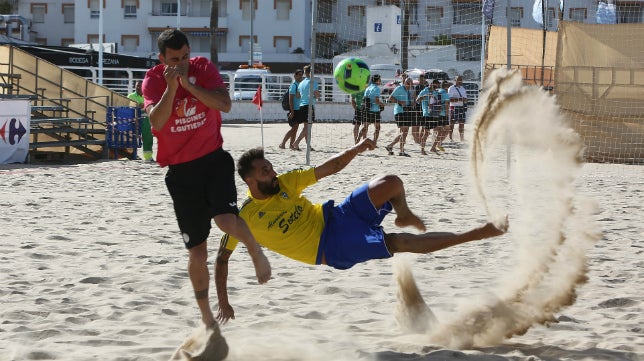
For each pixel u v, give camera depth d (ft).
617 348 18.71
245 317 21.94
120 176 59.72
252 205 19.21
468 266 29.22
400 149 79.87
